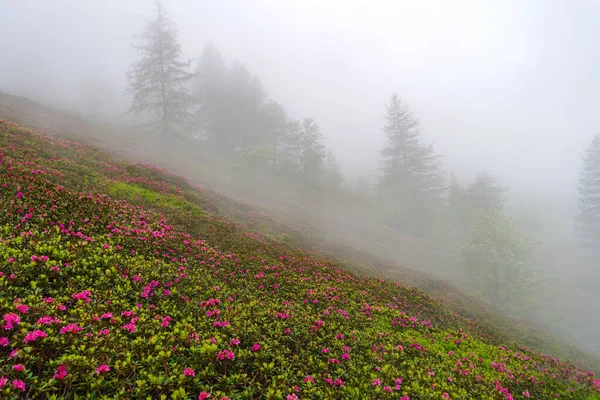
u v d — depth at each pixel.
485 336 8.57
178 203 12.56
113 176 12.66
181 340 3.74
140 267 5.20
